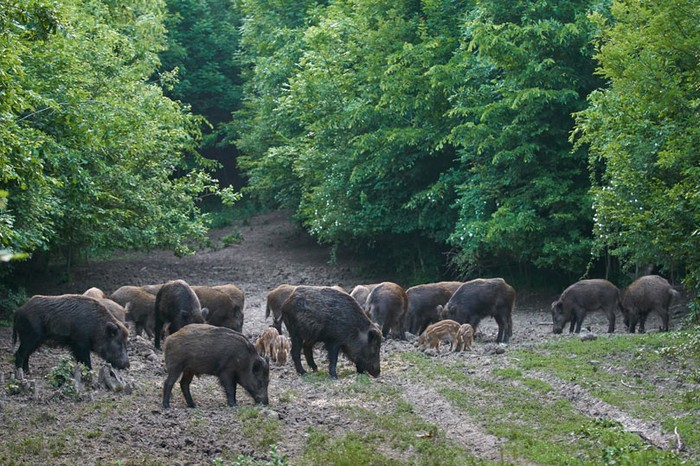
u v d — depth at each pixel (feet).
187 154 174.40
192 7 175.22
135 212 83.82
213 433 35.42
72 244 82.94
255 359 40.63
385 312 62.69
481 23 80.94
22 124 54.85
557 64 79.82
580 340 58.44
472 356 54.34
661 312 64.39
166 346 39.78
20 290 80.74
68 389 41.34
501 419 37.40
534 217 80.53
